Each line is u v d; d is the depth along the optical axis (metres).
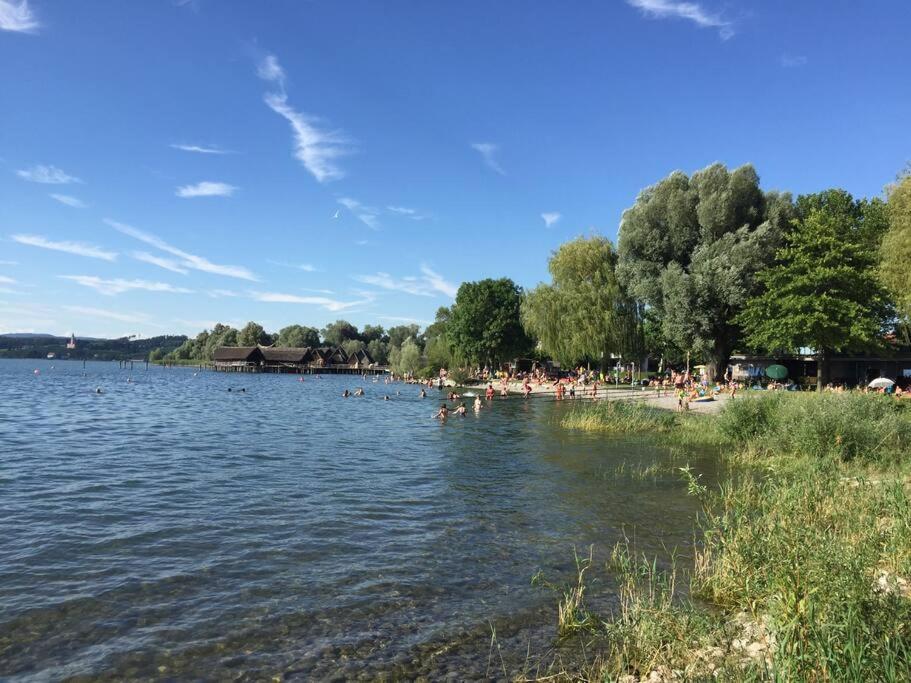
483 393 59.91
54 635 6.59
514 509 12.51
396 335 166.12
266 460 18.72
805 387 47.66
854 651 4.38
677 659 5.65
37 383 73.44
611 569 8.84
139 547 9.72
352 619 7.13
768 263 42.69
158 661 6.07
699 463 17.95
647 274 48.72
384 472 16.81
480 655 6.26
